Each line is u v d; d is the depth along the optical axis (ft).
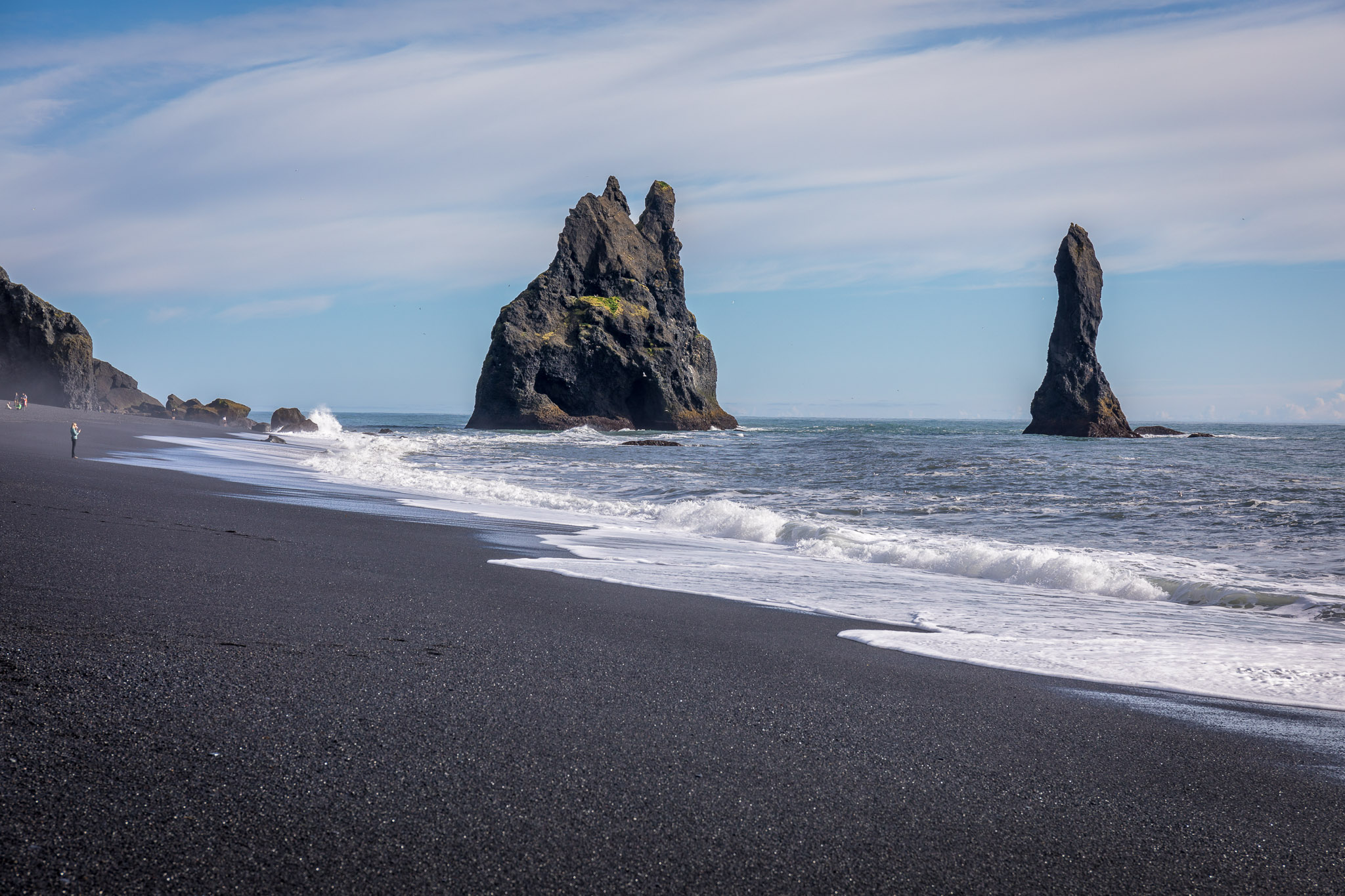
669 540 40.88
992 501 61.93
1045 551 34.40
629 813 9.41
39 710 10.92
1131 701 15.69
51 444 83.25
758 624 21.70
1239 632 23.02
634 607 23.04
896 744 12.48
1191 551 40.29
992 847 9.18
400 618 19.02
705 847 8.72
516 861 8.13
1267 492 65.72
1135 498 62.54
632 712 13.21
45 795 8.60
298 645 15.71
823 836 9.18
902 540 41.91
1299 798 11.02
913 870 8.50
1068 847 9.27
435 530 38.99
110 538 27.20
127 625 15.92
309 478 68.49
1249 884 8.63
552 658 16.38
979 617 24.45
